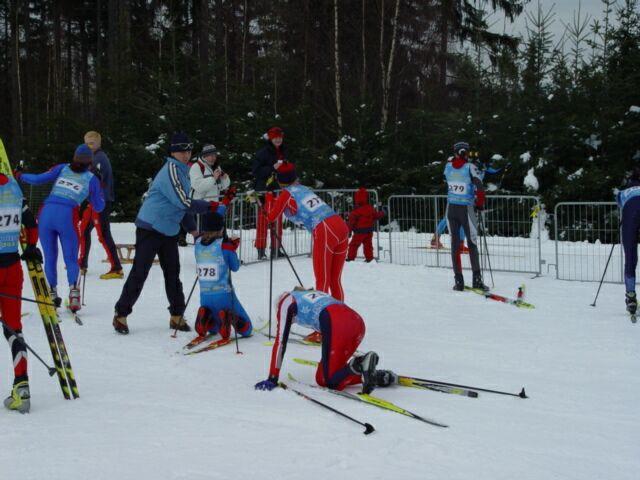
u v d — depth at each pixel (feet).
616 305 26.27
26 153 72.38
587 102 52.65
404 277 32.50
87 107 107.96
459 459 10.92
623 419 13.29
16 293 14.32
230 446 11.34
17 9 102.27
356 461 10.73
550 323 23.21
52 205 23.57
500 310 25.44
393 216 43.91
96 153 30.19
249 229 39.37
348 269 34.76
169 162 20.66
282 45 82.74
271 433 12.03
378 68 75.97
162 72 66.39
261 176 36.45
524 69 56.18
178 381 16.06
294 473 10.20
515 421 13.04
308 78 79.30
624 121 50.80
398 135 62.80
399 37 76.89
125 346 19.71
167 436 11.86
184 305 21.72
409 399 14.53
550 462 10.90
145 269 21.07
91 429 12.28
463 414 13.44
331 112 72.64
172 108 62.90
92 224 30.76
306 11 78.89
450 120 58.49
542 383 16.01
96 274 32.40
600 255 37.73
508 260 37.19
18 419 12.95
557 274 32.19
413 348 19.62
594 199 49.14
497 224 43.21
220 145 64.03
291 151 60.23
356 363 15.08
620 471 10.60
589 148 52.08
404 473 10.28
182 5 91.40
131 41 75.51
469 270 34.40
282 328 15.33
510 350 19.43
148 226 20.93
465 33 79.82
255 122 61.98
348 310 15.26
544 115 54.03
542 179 53.01
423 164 62.03
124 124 65.41
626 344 20.16
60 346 14.58
